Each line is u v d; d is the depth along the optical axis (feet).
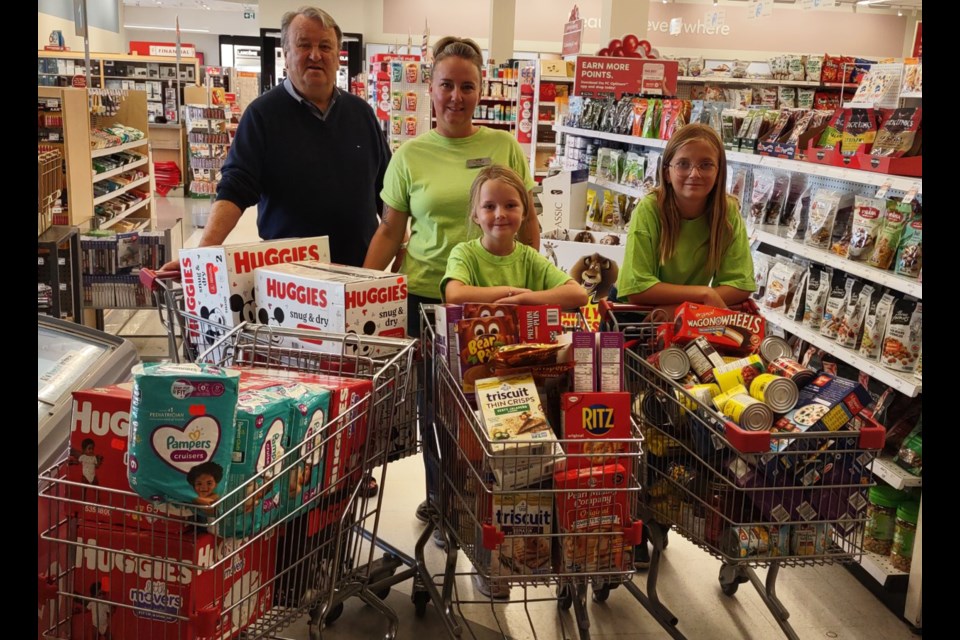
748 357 7.93
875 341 10.58
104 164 24.99
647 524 8.55
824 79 36.60
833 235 11.94
